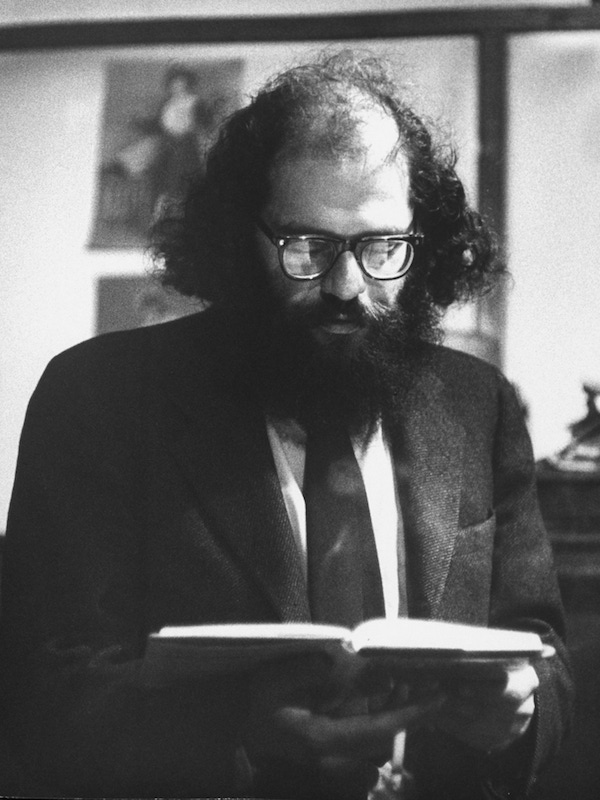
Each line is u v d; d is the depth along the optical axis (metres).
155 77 3.67
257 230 2.42
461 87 3.56
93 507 2.19
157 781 2.01
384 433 2.34
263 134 2.38
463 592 2.19
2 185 3.62
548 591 2.32
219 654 1.79
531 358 3.41
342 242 2.22
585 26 3.56
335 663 1.85
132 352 2.39
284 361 2.26
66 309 3.54
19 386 3.52
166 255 2.61
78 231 3.58
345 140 2.26
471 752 2.16
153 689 2.04
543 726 2.11
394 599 2.18
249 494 2.18
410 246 2.27
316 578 2.14
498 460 2.44
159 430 2.25
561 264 3.46
